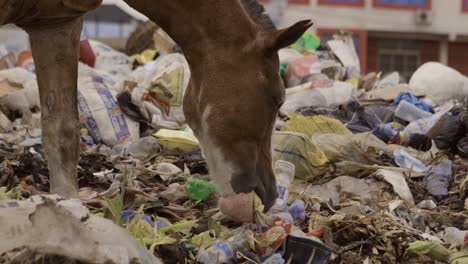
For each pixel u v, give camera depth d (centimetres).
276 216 402
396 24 2769
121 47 1850
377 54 2792
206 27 370
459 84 843
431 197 530
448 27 2805
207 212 436
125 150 610
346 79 923
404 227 427
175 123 691
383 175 527
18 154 528
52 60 402
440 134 644
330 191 507
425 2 2784
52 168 405
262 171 372
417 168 588
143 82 745
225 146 363
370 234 407
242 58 367
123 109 695
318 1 2638
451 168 557
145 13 380
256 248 366
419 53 2819
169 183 514
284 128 632
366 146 595
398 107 725
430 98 836
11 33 1248
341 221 414
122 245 292
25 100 714
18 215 293
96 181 494
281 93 373
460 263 375
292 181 493
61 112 405
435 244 392
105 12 2161
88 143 657
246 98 363
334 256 381
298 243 364
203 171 560
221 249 357
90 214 304
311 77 828
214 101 365
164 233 383
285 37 361
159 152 606
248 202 362
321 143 583
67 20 392
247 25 372
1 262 276
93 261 283
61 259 282
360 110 722
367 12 2725
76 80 410
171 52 972
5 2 358
